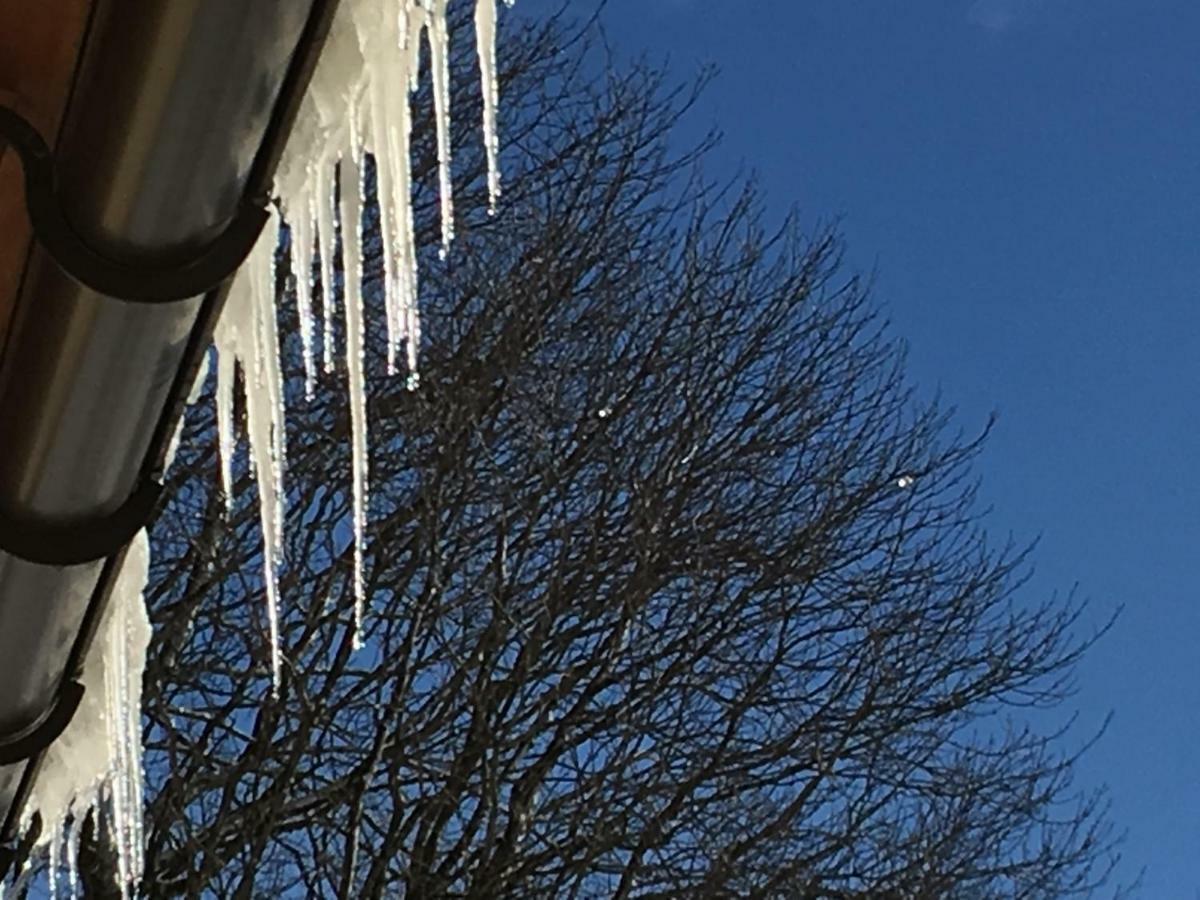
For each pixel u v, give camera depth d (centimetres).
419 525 937
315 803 873
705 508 1030
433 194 1045
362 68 213
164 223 192
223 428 292
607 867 899
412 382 269
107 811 412
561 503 1017
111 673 289
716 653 995
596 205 1105
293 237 255
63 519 229
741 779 955
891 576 1067
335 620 911
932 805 1005
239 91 182
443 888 872
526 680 920
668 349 1073
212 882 882
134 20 176
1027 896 1024
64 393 211
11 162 212
